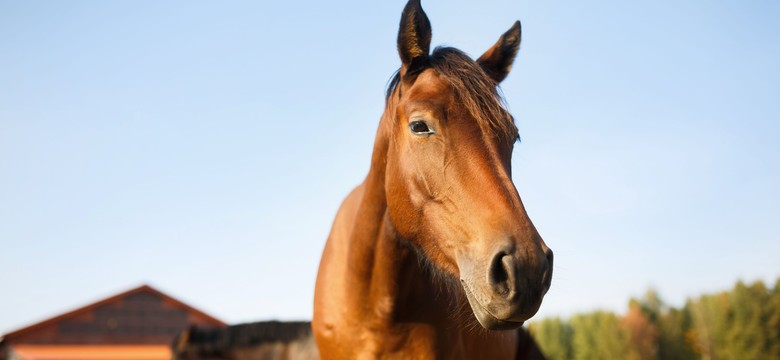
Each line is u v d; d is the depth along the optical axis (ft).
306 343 24.16
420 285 9.64
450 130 8.24
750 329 71.67
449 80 8.53
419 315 9.73
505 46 10.14
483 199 7.72
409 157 8.69
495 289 7.13
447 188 8.15
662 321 85.10
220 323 71.05
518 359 14.15
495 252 7.22
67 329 66.64
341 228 11.14
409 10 9.04
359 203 10.62
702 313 79.97
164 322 69.46
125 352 65.87
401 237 9.29
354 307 10.01
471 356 10.60
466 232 7.82
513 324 7.29
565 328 91.04
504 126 8.25
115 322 67.97
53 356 61.62
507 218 7.47
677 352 82.53
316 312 10.96
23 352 62.69
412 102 8.59
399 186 8.92
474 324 10.23
